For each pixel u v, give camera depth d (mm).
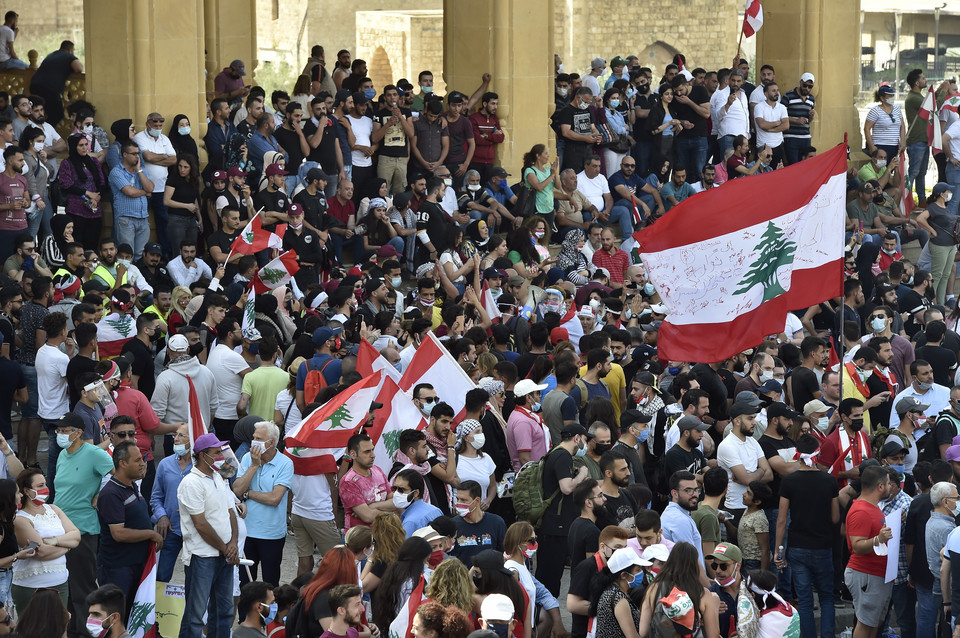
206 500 17422
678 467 20625
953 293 39594
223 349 22156
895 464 20500
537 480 19266
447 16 37906
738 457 20719
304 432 18547
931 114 41031
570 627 20281
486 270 27844
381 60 92438
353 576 15328
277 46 90875
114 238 29500
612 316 26922
